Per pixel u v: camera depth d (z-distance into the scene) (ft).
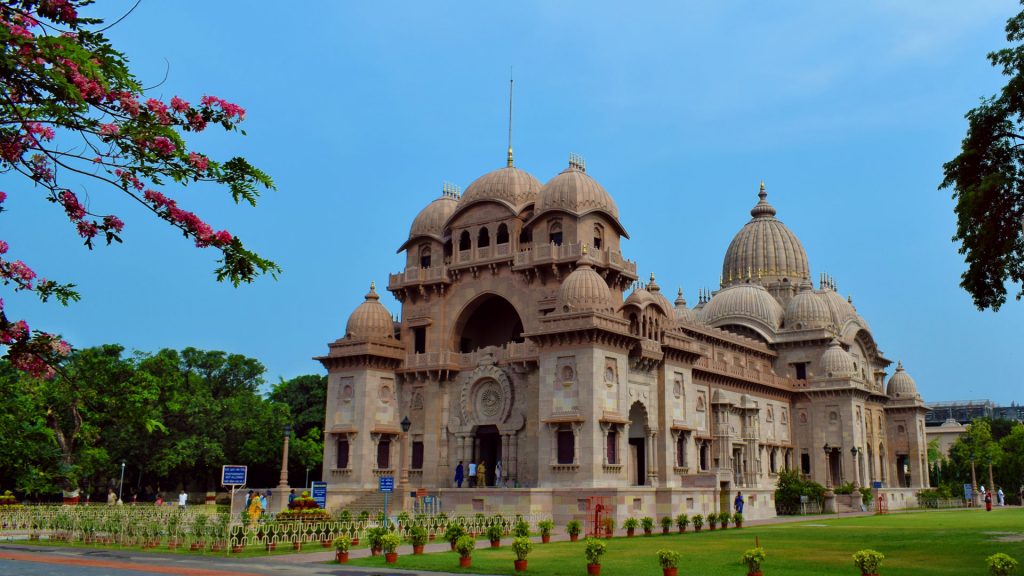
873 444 352.08
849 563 102.47
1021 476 436.76
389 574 93.66
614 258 228.02
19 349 53.36
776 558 109.19
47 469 228.02
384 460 238.27
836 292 411.75
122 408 101.40
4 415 198.08
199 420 298.56
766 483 304.91
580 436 196.24
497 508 194.18
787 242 413.39
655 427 225.97
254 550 126.82
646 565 102.53
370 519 166.61
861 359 371.15
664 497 199.00
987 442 467.52
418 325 244.83
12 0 43.37
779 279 404.36
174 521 132.77
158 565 101.91
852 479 313.32
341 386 239.50
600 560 108.37
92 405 96.73
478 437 234.79
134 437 282.15
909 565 99.40
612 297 228.02
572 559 109.70
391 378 242.78
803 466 330.54
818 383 331.98
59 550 125.90
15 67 41.39
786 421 329.93
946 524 183.83
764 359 350.23
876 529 167.63
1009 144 130.41
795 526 183.73
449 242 250.98
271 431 315.99
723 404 267.80
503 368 226.58
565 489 192.54
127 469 316.19
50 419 222.48
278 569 98.78
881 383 383.04
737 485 278.05
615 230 237.04
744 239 418.10
